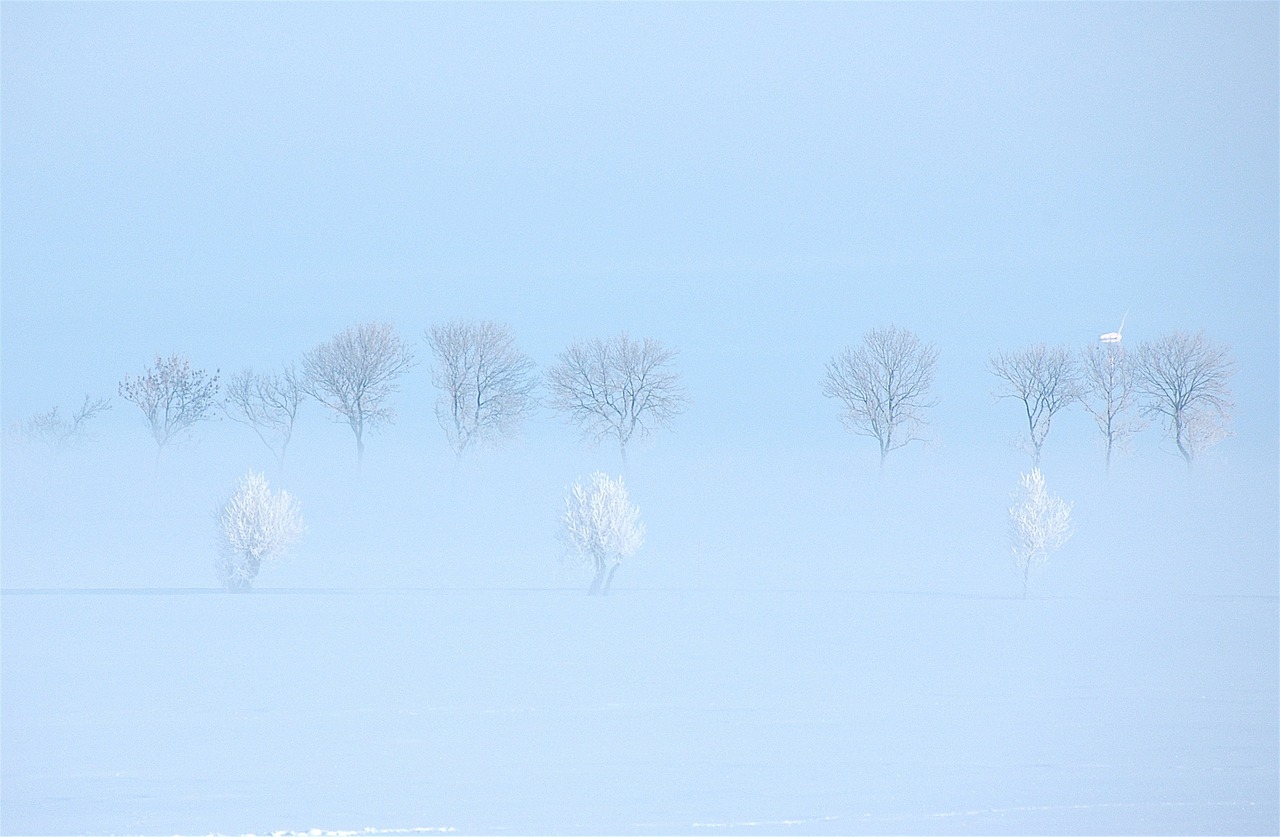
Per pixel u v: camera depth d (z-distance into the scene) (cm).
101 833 1576
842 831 1588
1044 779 1844
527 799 1719
